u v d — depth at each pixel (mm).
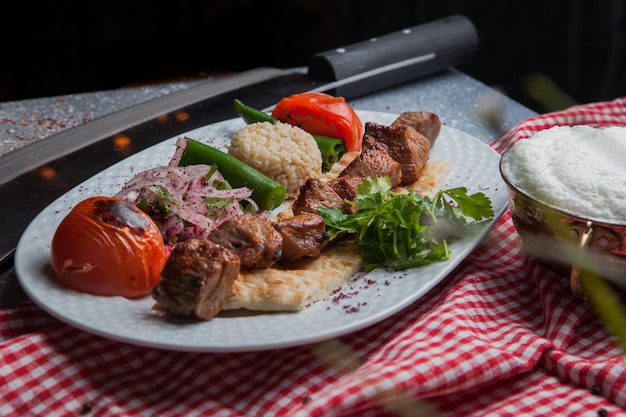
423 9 1156
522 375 474
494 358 456
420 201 534
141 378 473
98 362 476
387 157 600
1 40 1105
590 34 1127
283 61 1208
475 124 768
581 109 713
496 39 1161
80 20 1114
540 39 1149
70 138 675
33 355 468
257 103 738
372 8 1165
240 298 489
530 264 548
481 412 453
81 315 475
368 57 800
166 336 461
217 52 1188
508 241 583
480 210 544
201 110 731
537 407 450
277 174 633
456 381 448
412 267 521
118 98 839
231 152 642
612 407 447
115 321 474
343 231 534
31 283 498
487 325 505
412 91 839
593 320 512
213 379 469
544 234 502
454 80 865
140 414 447
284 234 518
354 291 506
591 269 491
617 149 513
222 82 788
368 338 499
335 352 486
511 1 1132
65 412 446
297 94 702
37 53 1125
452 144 668
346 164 664
